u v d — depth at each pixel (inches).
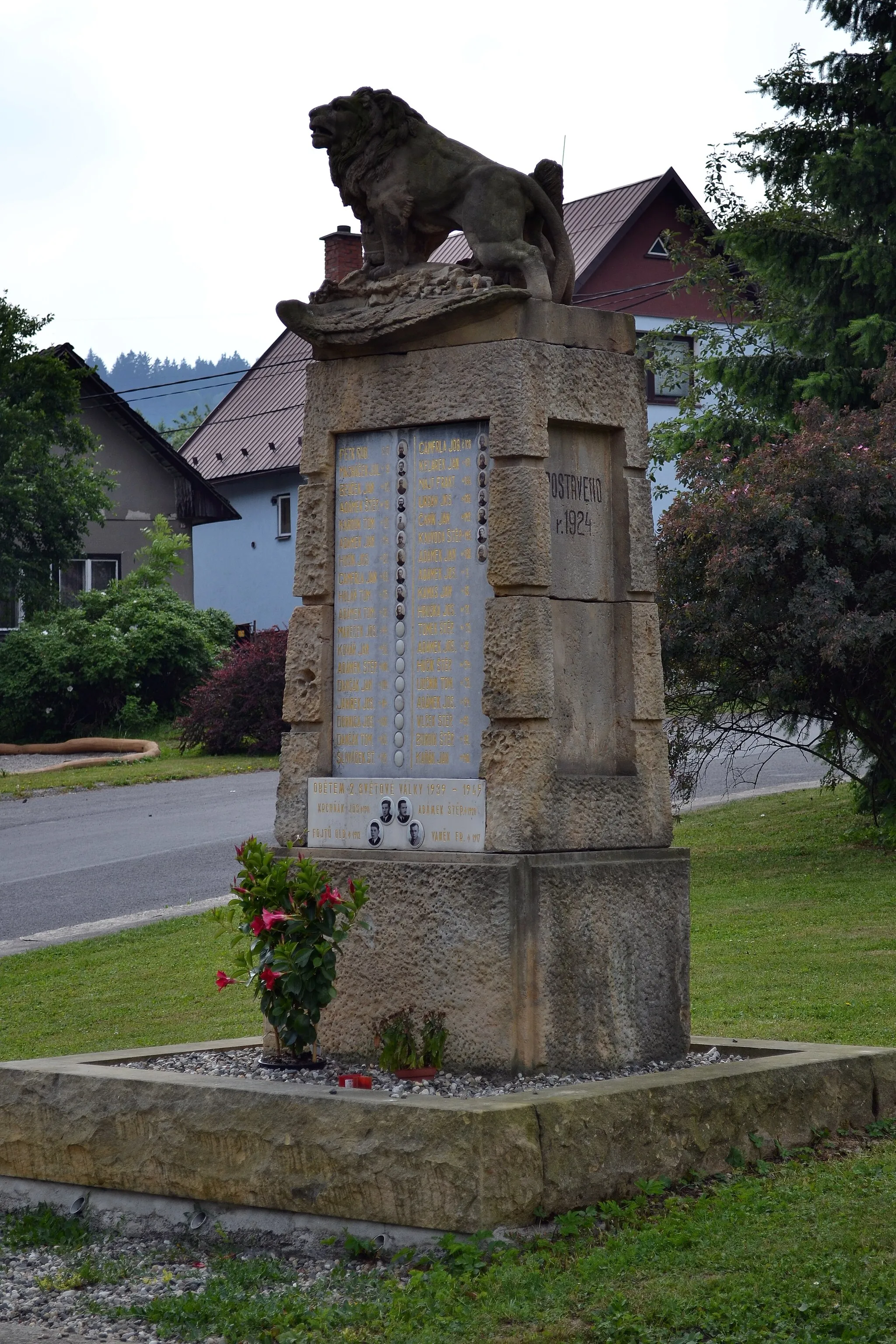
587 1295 209.2
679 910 296.2
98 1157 263.6
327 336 302.2
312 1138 242.2
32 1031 435.2
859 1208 231.9
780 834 706.8
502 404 283.4
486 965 271.9
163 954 534.6
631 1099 246.7
